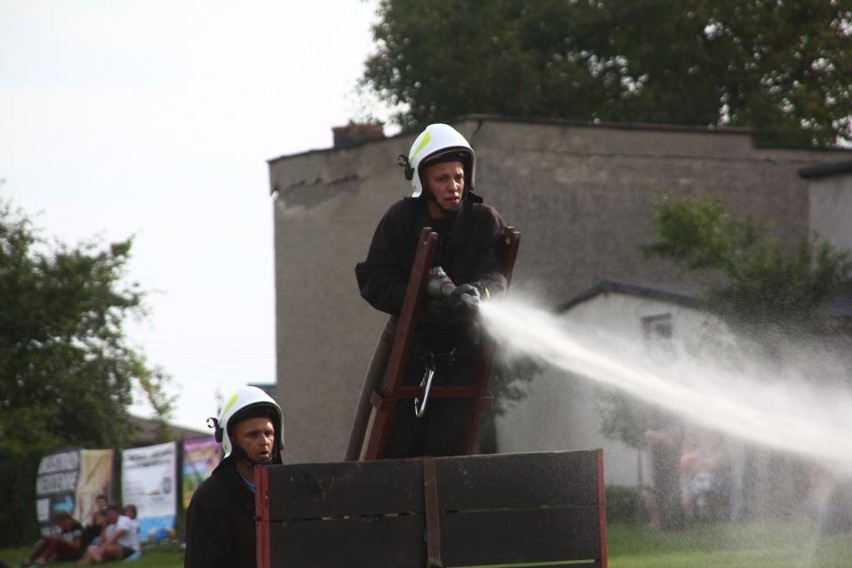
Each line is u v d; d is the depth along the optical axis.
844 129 104.69
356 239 77.62
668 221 65.19
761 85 105.38
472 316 14.98
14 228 99.50
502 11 105.88
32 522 75.56
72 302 99.31
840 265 53.66
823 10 103.25
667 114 103.25
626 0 103.56
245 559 15.97
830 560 32.25
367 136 82.56
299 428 81.12
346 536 13.68
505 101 103.81
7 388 97.62
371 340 77.06
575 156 73.88
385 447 16.61
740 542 35.22
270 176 82.25
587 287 73.44
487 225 16.00
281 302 82.06
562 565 14.30
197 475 60.03
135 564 53.38
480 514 14.10
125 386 101.94
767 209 77.50
